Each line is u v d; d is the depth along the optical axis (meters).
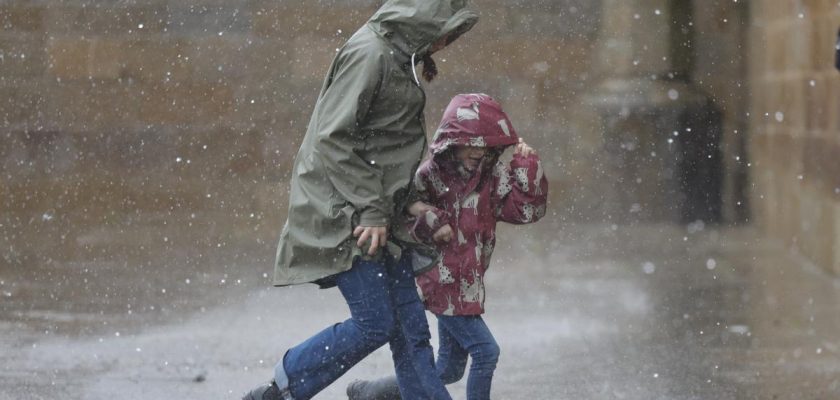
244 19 47.38
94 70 47.19
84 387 19.16
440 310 15.69
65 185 46.62
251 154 47.28
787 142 39.22
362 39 14.77
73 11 47.19
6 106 46.84
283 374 15.23
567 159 46.84
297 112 47.56
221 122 47.31
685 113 45.56
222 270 34.25
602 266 35.12
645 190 45.62
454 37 15.34
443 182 15.80
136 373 20.34
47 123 47.00
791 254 37.53
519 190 15.83
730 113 46.09
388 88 14.73
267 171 47.28
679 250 38.72
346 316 26.78
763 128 43.31
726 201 45.59
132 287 30.75
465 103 15.71
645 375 20.23
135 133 47.06
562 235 42.19
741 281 32.00
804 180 36.59
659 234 42.84
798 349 22.58
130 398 18.42
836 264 32.50
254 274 33.53
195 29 47.31
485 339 15.70
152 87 47.19
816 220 35.00
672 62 46.12
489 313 27.14
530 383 19.67
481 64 47.78
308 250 14.80
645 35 46.12
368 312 14.84
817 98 35.06
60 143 47.00
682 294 29.81
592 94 46.44
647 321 25.92
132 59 47.19
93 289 30.31
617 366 21.05
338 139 14.58
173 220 45.16
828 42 33.62
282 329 25.05
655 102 45.59
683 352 22.36
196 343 23.30
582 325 25.48
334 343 15.05
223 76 47.41
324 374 15.19
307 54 47.50
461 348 16.41
